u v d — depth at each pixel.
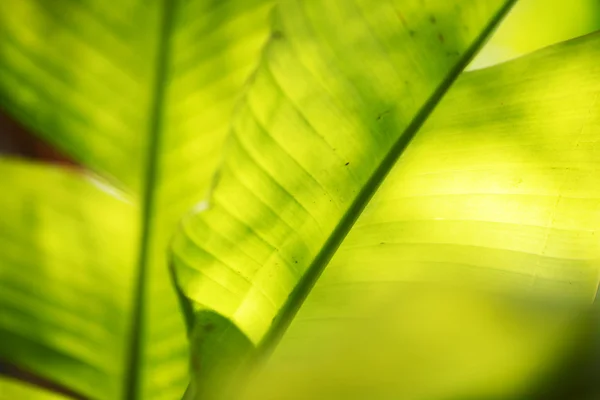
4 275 0.70
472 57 0.75
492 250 0.78
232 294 0.74
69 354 0.71
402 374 0.78
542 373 0.82
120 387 0.72
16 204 0.69
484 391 0.81
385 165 0.76
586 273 0.78
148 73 0.67
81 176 0.70
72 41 0.66
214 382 0.71
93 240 0.71
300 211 0.74
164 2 0.66
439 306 0.78
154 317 0.72
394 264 0.78
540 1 0.91
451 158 0.79
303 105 0.72
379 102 0.74
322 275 0.78
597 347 0.83
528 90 0.80
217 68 0.68
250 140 0.71
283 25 0.69
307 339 0.77
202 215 0.72
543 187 0.79
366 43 0.72
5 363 0.76
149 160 0.69
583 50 0.79
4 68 0.66
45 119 0.67
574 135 0.79
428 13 0.73
